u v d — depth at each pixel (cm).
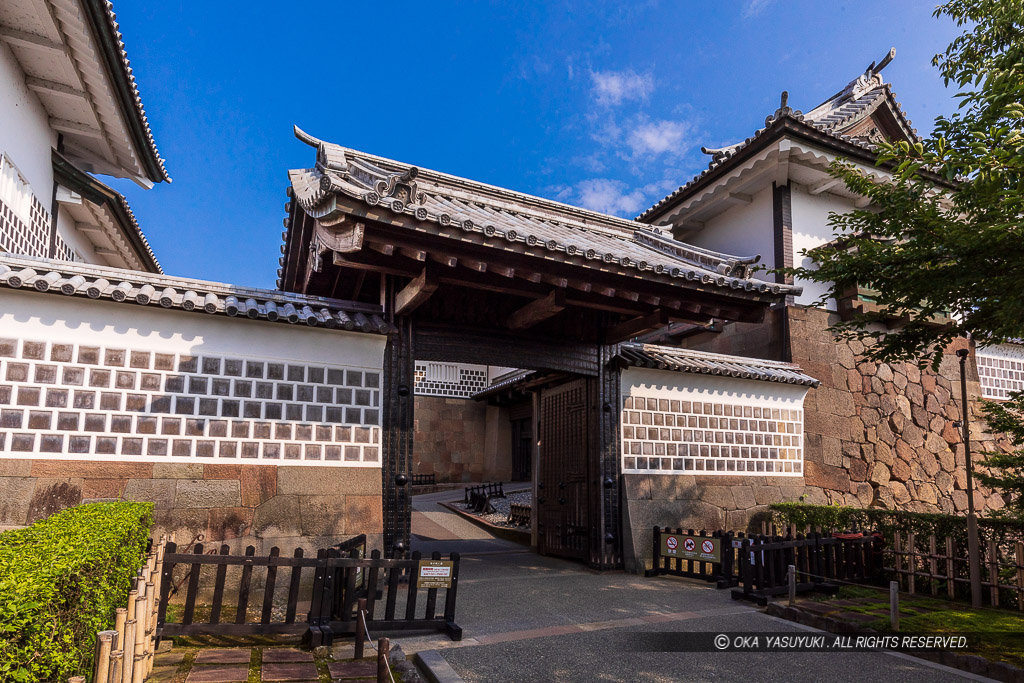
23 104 945
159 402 626
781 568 750
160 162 1277
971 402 1447
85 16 824
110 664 257
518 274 677
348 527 683
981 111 540
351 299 828
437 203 802
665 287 760
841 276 614
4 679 227
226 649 477
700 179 1394
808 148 1227
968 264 518
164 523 606
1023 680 459
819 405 1223
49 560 275
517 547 1176
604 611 657
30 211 984
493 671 466
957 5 592
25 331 586
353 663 456
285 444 677
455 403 2306
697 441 1002
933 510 1307
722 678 467
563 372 901
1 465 561
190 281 670
